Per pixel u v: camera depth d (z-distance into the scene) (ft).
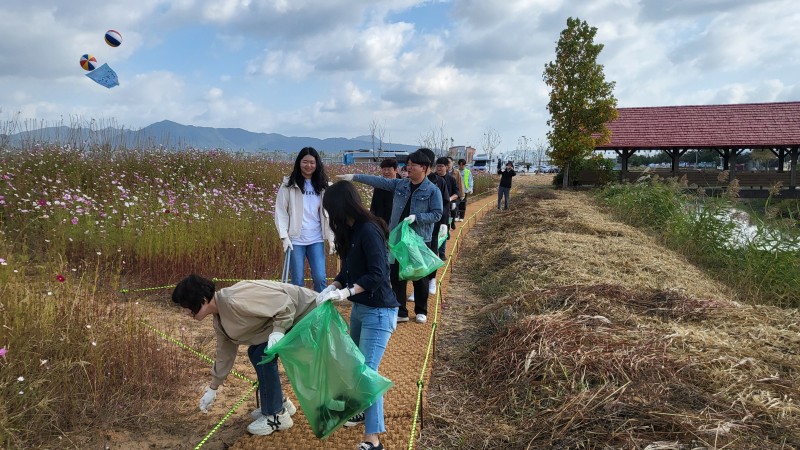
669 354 15.15
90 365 13.07
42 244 22.93
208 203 30.42
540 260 27.12
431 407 14.10
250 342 11.89
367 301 11.50
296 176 18.15
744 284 29.40
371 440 11.21
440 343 18.74
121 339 14.11
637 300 20.49
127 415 12.84
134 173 35.09
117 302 17.03
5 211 24.04
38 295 13.97
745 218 37.17
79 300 14.73
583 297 20.10
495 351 16.57
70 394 12.34
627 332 16.90
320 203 18.43
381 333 11.68
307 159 17.99
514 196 79.82
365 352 11.55
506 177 60.90
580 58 92.17
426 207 19.56
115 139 41.55
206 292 11.18
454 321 21.11
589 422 12.05
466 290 26.18
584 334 16.46
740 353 15.56
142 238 23.81
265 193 40.45
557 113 93.81
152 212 25.93
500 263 29.43
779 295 27.61
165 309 20.75
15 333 12.16
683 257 34.50
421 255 15.64
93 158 36.88
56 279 14.94
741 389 13.44
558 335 16.37
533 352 15.34
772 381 13.85
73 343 13.17
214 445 12.25
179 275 23.53
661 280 24.98
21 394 11.32
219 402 14.19
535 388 14.28
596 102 91.45
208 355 16.94
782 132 96.63
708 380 13.89
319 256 18.52
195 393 14.44
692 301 20.22
